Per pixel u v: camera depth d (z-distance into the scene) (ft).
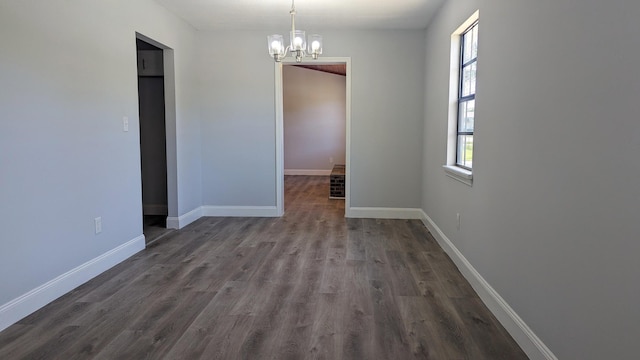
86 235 10.42
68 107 9.68
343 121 33.83
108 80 11.27
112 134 11.51
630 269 4.42
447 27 13.34
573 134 5.58
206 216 18.42
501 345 7.41
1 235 7.86
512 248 7.71
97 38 10.75
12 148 8.09
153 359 6.91
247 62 17.71
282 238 14.75
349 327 8.07
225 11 14.87
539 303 6.60
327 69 32.19
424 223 17.08
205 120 18.06
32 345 7.31
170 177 15.83
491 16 8.98
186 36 16.47
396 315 8.60
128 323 8.18
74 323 8.16
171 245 13.78
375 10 14.70
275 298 9.45
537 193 6.68
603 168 4.90
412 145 17.92
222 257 12.51
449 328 8.04
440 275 11.02
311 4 14.03
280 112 17.98
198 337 7.65
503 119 8.21
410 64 17.56
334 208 20.48
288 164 34.50
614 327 4.70
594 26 5.09
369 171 18.12
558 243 5.99
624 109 4.52
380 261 12.19
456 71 12.92
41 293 8.86
